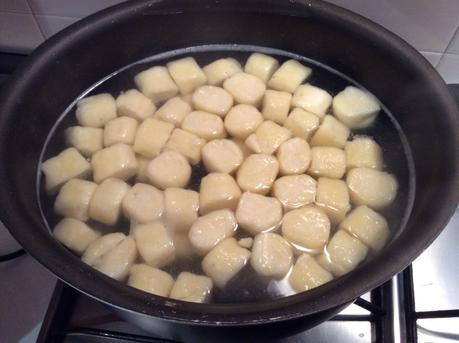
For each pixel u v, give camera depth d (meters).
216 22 0.30
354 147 0.27
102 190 0.25
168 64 0.31
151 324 0.21
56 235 0.24
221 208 0.25
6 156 0.22
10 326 0.29
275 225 0.24
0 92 0.24
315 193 0.25
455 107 0.23
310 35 0.30
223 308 0.18
